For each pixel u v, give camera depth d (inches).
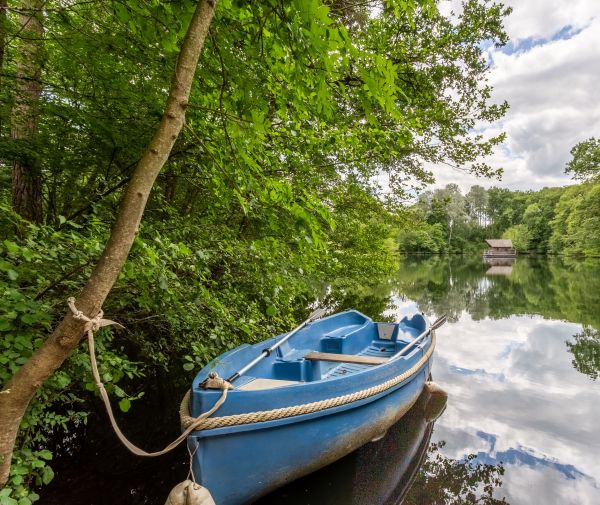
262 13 64.9
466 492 121.2
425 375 189.5
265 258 126.0
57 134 125.8
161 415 162.4
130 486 113.9
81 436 141.6
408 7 72.7
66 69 116.9
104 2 94.4
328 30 54.0
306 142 140.9
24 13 100.0
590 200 1387.8
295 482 120.7
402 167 289.3
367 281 394.0
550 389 211.9
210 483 93.0
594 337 327.3
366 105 67.0
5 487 69.7
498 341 319.9
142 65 118.5
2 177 161.5
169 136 54.0
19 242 85.1
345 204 255.4
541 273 1012.5
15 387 49.7
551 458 141.3
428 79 230.1
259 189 85.4
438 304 514.0
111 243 51.6
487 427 167.2
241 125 78.2
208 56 91.1
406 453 144.0
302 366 147.5
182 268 107.5
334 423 115.1
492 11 229.9
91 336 51.8
